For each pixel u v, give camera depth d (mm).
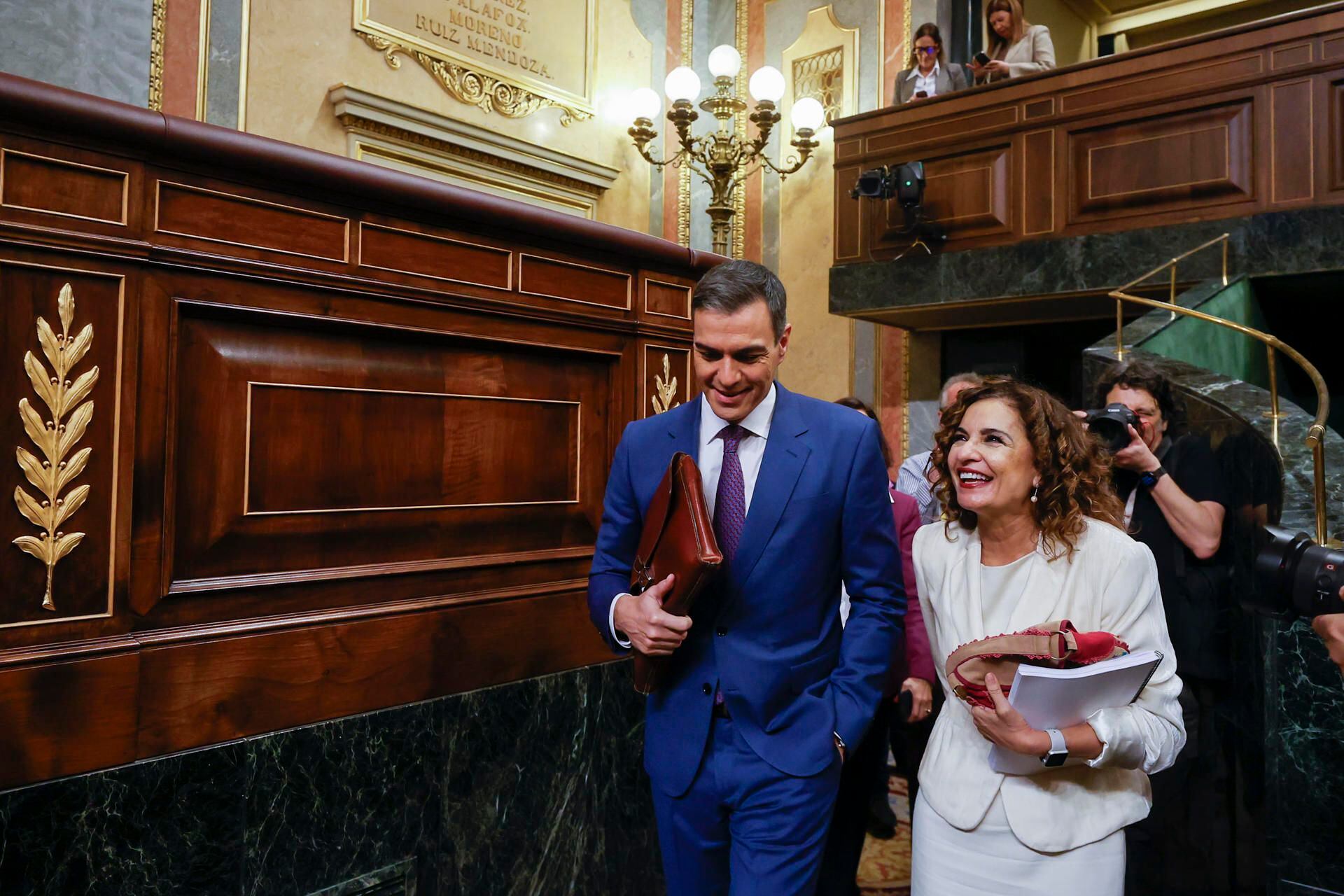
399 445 2021
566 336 2373
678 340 2680
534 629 2242
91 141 1537
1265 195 4535
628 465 1942
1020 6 6020
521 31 6645
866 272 5793
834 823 2250
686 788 1751
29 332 1469
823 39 7219
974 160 5465
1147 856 2463
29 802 1421
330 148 5684
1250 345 4578
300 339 1857
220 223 1712
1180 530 2408
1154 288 4840
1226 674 2375
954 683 1581
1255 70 4566
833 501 1768
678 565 1623
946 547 1771
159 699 1585
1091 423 2488
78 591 1511
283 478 1820
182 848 1593
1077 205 5094
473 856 2076
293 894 1746
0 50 4477
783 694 1728
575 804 2322
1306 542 1619
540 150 6621
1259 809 2285
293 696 1771
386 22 5891
